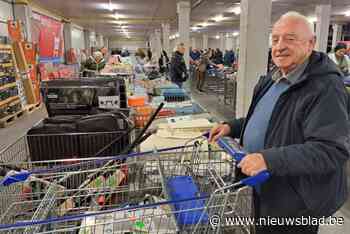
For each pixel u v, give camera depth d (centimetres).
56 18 1401
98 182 161
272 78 153
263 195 134
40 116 708
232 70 1012
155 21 1773
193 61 1521
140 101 321
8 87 637
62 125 217
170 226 125
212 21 1730
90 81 291
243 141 157
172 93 405
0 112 602
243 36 513
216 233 117
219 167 159
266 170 106
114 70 581
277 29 137
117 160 171
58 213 142
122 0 1033
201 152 167
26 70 748
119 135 214
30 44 784
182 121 263
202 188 152
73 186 160
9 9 889
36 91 794
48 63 1082
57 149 211
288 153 108
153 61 1204
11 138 538
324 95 118
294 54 132
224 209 115
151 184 165
